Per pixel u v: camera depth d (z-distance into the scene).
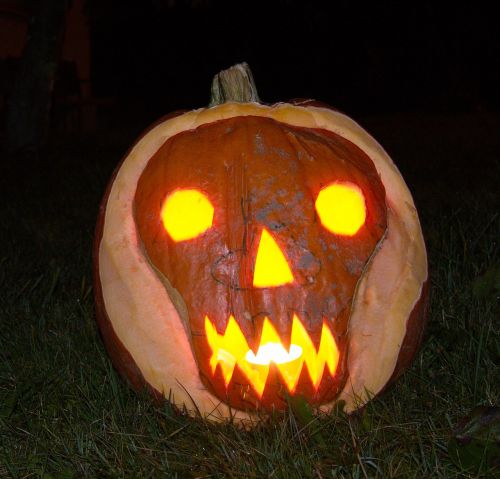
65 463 0.68
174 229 0.75
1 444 0.73
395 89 4.75
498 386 0.75
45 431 0.74
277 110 0.81
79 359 0.88
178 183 0.75
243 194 0.74
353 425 0.69
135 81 5.25
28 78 2.90
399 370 0.74
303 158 0.76
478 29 4.36
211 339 0.72
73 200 1.97
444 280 1.03
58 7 2.92
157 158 0.78
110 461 0.67
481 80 4.48
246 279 0.72
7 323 1.03
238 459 0.65
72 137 3.49
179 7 4.73
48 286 1.18
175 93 5.12
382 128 3.53
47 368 0.87
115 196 0.79
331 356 0.72
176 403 0.73
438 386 0.77
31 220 1.74
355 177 0.76
